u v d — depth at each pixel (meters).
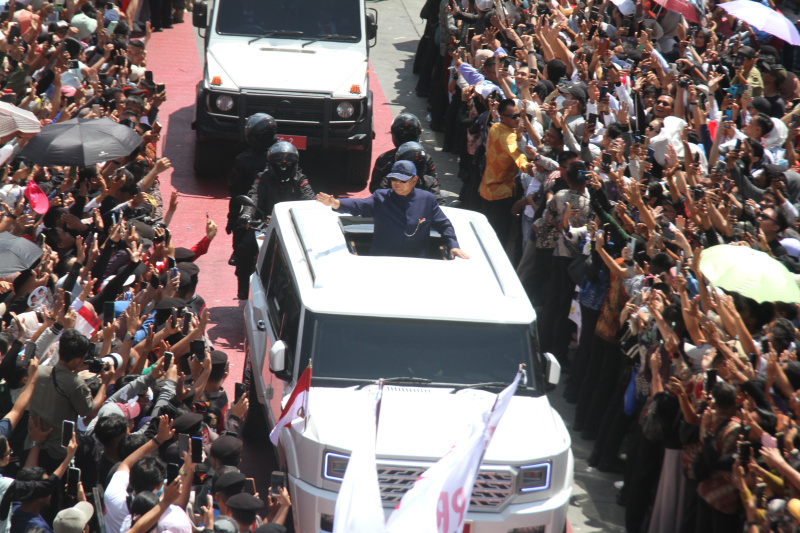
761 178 21.55
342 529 10.23
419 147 26.19
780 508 13.10
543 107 24.34
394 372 16.91
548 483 15.81
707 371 15.64
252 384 20.55
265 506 18.47
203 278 28.53
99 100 28.27
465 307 17.62
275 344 17.00
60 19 33.53
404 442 15.44
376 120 42.69
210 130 34.09
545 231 23.67
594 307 21.53
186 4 56.03
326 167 38.12
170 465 13.05
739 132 24.36
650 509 17.67
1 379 14.73
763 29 28.27
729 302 15.95
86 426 15.29
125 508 13.35
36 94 26.42
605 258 19.34
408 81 48.47
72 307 16.64
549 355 17.80
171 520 12.55
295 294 18.11
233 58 35.12
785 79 28.80
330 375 16.80
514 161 27.27
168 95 43.41
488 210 29.97
